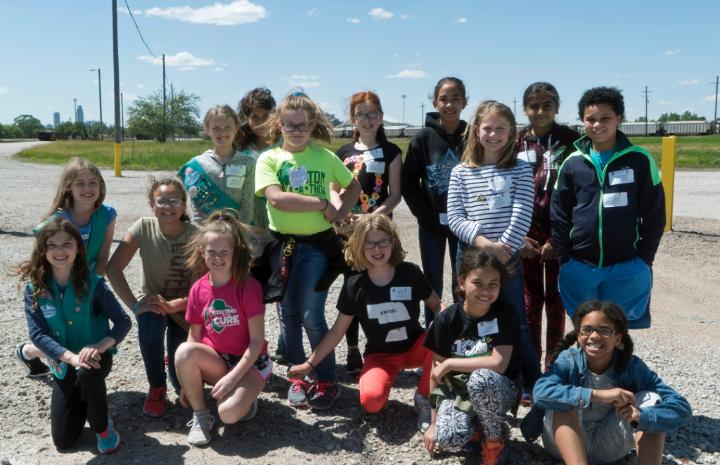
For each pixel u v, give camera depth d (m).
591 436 3.32
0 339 5.19
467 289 3.53
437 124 4.67
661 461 3.30
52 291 3.66
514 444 3.65
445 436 3.36
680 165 27.38
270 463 3.41
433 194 4.62
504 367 3.54
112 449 3.53
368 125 4.75
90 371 3.43
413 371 4.75
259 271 4.19
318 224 4.07
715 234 10.65
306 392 4.13
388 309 3.94
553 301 4.55
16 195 15.73
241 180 4.46
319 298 4.09
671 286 7.86
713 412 4.04
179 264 4.18
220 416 3.62
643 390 3.29
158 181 4.09
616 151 3.75
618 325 3.22
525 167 3.99
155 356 3.96
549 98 4.39
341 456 3.51
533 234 4.53
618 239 3.73
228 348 3.84
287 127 3.98
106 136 114.75
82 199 4.01
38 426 3.85
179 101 86.00
